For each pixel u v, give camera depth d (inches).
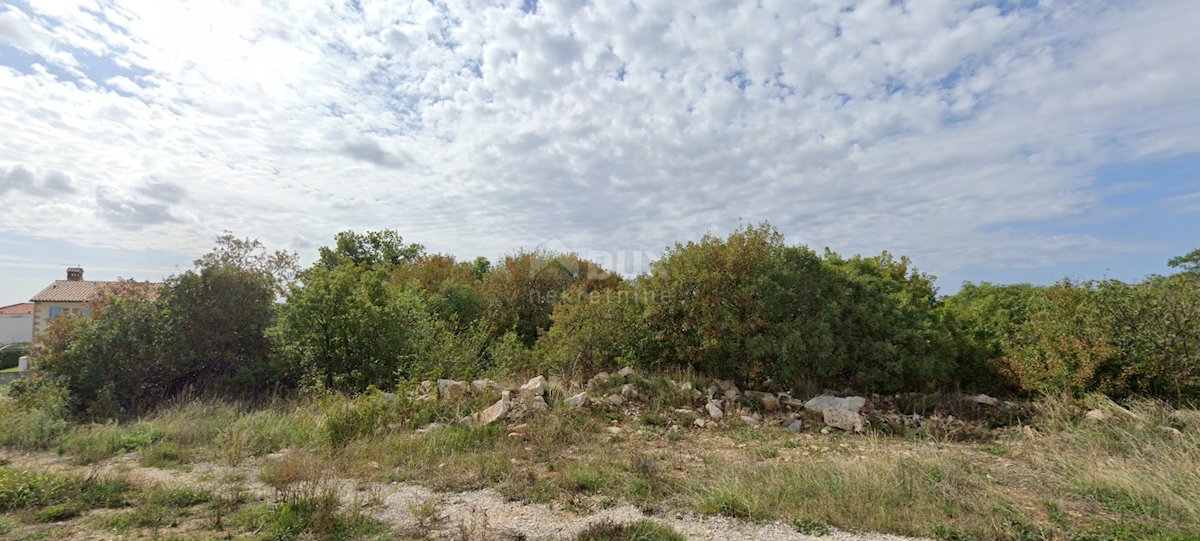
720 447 289.3
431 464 247.8
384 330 428.8
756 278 410.0
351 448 267.6
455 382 360.5
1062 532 167.9
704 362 409.7
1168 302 332.5
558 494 207.2
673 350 422.6
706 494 203.0
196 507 195.0
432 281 684.7
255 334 472.4
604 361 436.8
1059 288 380.8
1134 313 338.6
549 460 254.7
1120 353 334.3
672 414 350.9
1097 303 353.4
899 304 407.8
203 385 437.1
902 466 227.1
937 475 219.8
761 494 198.8
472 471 233.5
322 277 452.1
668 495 204.5
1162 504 186.1
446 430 294.4
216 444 291.9
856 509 184.2
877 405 366.3
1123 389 334.3
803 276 415.8
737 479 214.7
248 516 182.2
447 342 457.4
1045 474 226.8
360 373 409.1
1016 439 302.5
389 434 293.0
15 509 189.9
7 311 1603.1
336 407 304.7
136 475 236.4
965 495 198.5
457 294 607.5
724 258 413.4
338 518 179.2
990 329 444.8
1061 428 311.1
